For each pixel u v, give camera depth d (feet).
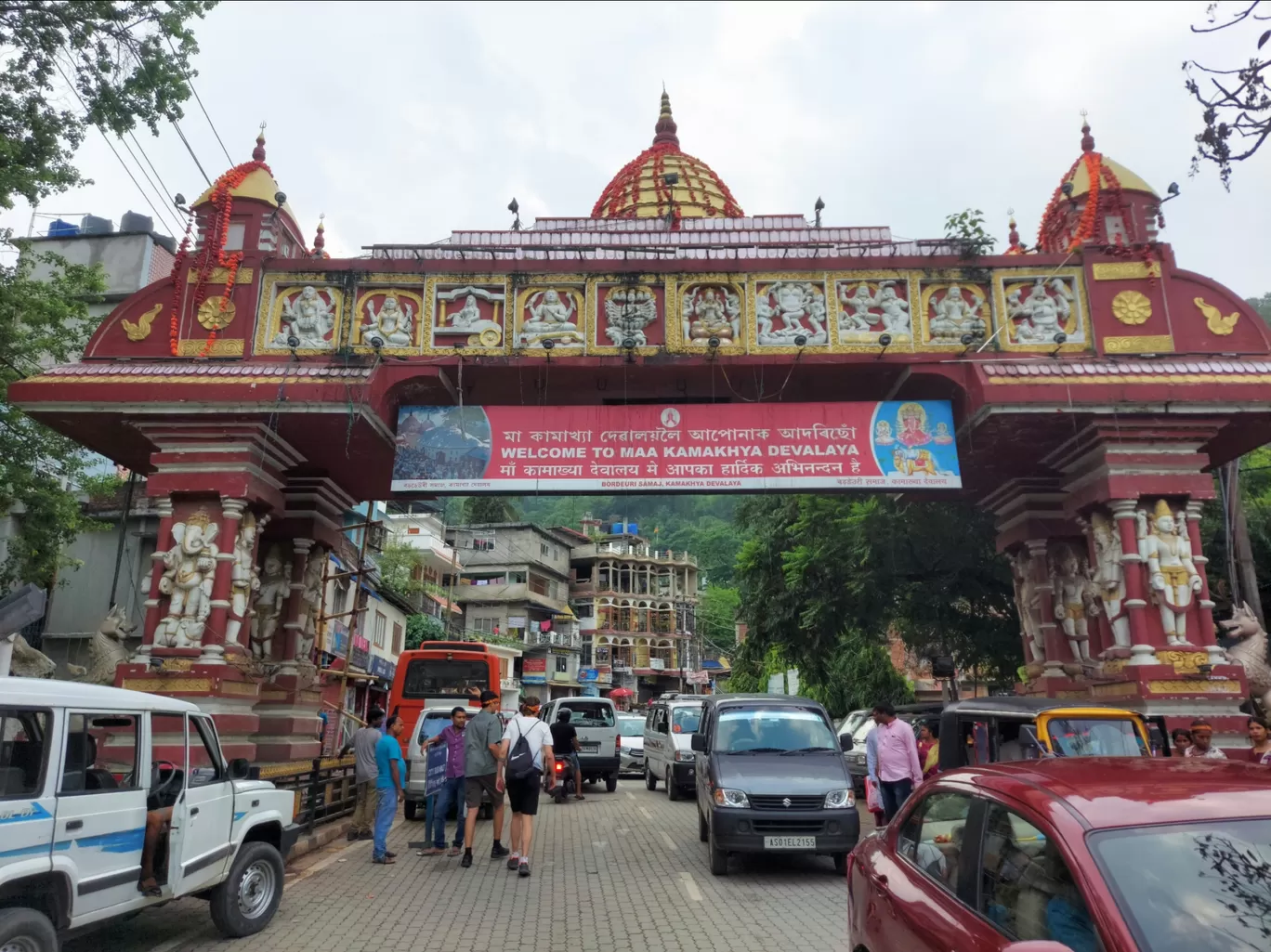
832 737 33.60
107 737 18.76
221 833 21.38
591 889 28.04
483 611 164.86
